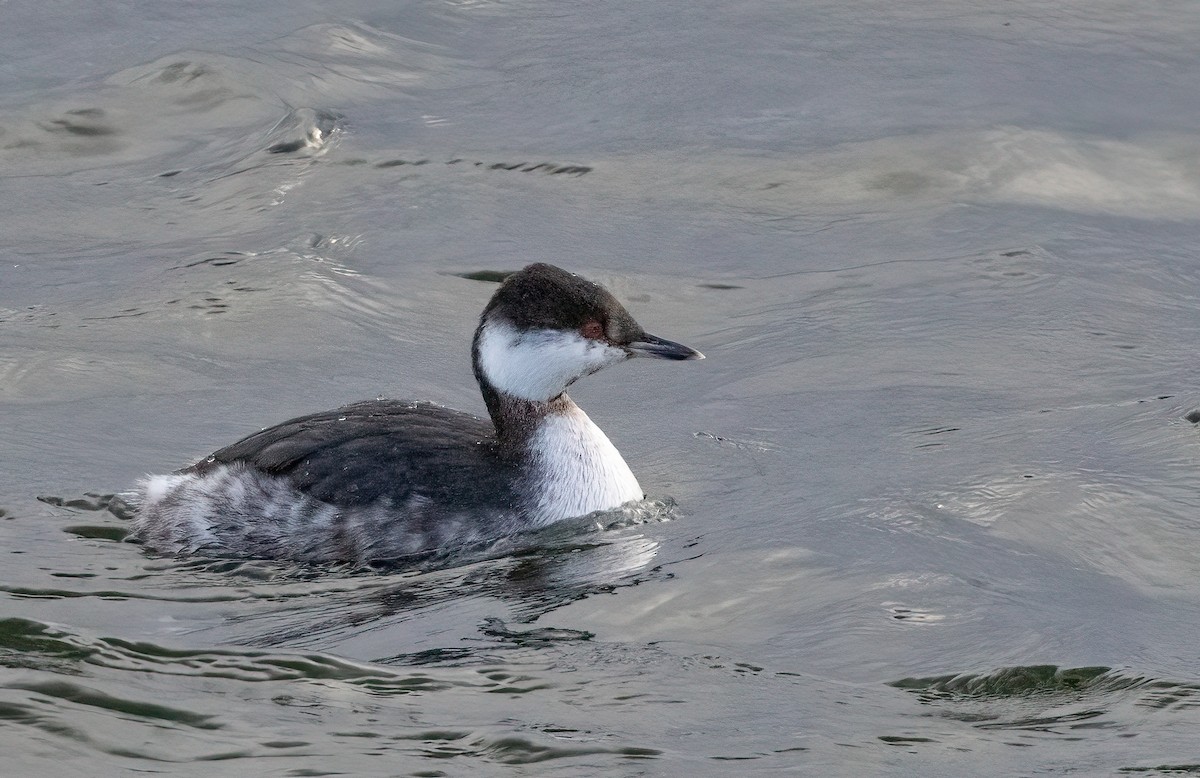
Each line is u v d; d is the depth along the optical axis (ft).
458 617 34.58
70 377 48.70
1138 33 77.15
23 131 68.28
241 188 63.77
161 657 32.24
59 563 37.55
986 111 69.10
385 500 38.83
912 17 79.30
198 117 69.77
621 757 27.99
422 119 69.62
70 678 30.99
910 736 28.73
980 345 50.96
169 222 61.36
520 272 41.16
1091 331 51.70
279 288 55.21
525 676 31.32
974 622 33.37
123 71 72.79
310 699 30.40
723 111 69.97
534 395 40.52
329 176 64.64
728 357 51.13
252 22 78.33
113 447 44.24
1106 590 35.12
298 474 39.40
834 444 44.37
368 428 40.75
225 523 39.09
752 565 36.68
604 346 40.70
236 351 51.01
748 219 61.57
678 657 32.09
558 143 67.41
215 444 44.70
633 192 63.62
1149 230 60.13
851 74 73.10
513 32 78.38
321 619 34.63
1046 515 38.86
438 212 61.82
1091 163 65.10
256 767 27.66
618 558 37.81
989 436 44.16
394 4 80.74
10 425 45.29
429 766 27.78
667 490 42.06
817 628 33.30
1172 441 42.98
